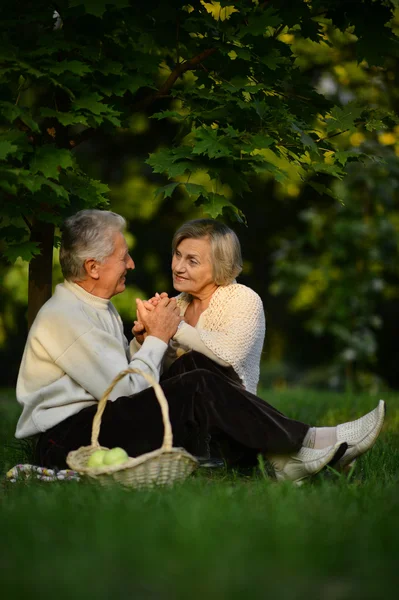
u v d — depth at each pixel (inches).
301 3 401.4
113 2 354.9
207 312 364.8
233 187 383.2
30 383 337.1
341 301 1013.2
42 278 416.8
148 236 1233.4
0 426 546.3
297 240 1071.0
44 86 378.6
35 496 269.9
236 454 331.3
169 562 187.0
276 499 259.0
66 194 349.7
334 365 1034.7
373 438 330.3
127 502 247.0
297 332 1349.7
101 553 193.5
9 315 1007.0
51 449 326.0
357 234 988.6
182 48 409.1
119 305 1013.8
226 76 402.9
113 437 320.5
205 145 362.0
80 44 385.7
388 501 260.7
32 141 400.8
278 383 1228.5
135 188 1112.8
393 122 425.7
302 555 191.9
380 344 1230.9
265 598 169.5
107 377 328.5
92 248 339.3
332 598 172.4
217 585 173.2
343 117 415.2
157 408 320.8
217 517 225.5
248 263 1333.7
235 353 351.3
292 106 420.2
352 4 398.3
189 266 365.7
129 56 397.4
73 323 333.4
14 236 373.4
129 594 170.9
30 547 202.8
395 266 1021.2
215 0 383.9
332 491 282.0
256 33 377.7
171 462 291.6
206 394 319.9
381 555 195.6
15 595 168.1
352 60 732.0
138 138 1175.6
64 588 171.0
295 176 834.2
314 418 581.0
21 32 373.7
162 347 339.9
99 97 366.3
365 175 959.0
